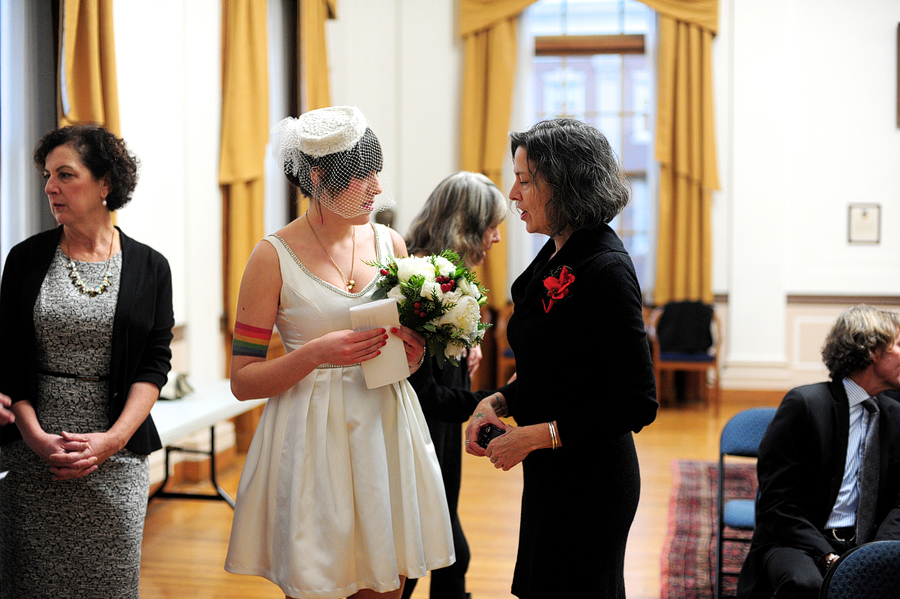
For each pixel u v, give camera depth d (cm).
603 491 180
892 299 782
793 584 223
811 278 792
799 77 787
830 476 250
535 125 186
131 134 414
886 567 174
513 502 468
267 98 542
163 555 369
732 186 780
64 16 336
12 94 338
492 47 786
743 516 313
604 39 798
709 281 771
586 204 178
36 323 205
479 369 785
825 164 788
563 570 181
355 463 185
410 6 804
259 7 534
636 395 170
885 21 774
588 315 175
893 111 778
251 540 187
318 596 177
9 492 206
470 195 252
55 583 206
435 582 262
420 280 182
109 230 219
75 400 208
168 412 330
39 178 350
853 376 255
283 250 188
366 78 812
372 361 184
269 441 188
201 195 494
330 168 181
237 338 189
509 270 795
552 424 174
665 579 348
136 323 212
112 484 209
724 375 783
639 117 800
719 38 776
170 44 453
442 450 246
